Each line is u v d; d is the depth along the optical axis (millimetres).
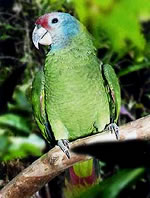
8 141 3236
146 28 4129
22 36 4984
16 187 2299
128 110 4910
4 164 4109
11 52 5047
